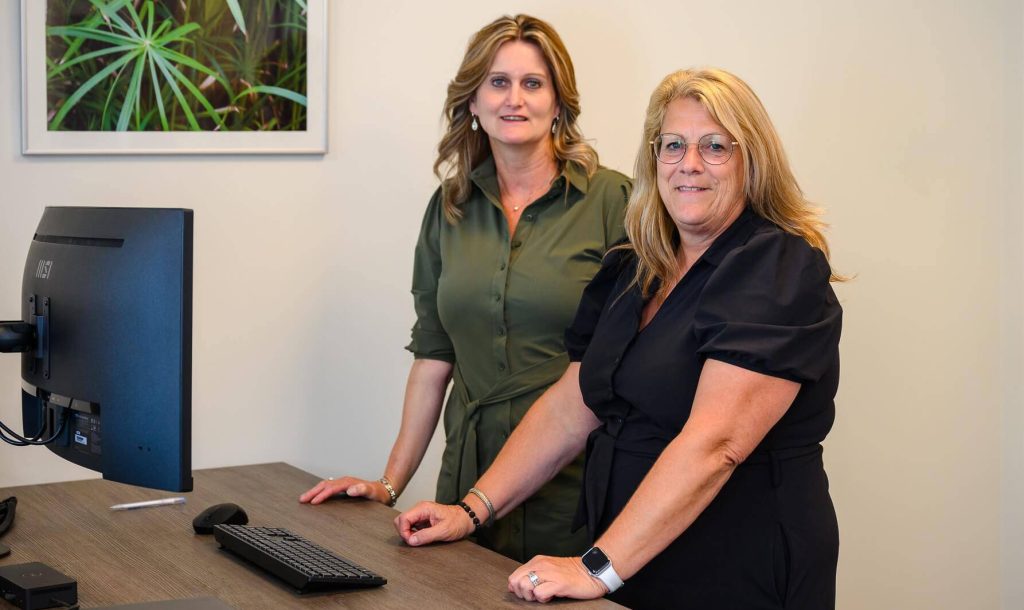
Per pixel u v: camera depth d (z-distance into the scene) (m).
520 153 2.71
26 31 2.90
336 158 3.29
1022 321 4.17
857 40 3.93
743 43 3.79
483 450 2.70
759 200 2.12
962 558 4.20
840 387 3.96
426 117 3.40
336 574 1.90
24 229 2.94
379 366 3.42
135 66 3.02
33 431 2.28
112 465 2.01
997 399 4.20
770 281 2.00
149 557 2.08
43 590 1.75
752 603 2.07
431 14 3.38
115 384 1.98
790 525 2.06
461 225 2.79
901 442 4.07
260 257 3.22
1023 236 4.14
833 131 3.91
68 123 2.96
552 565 1.94
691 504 1.94
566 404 2.38
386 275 3.40
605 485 2.21
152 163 3.07
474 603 1.86
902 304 4.03
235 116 3.14
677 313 2.15
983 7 4.08
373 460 3.44
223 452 3.22
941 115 4.04
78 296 2.05
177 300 1.91
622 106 3.66
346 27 3.27
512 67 2.65
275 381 3.27
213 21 3.09
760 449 2.06
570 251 2.66
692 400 2.08
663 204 2.21
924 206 4.04
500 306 2.65
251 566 2.03
